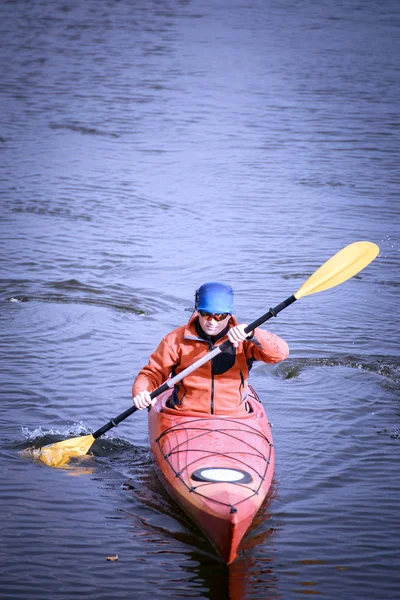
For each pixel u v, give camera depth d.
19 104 80.38
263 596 18.88
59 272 41.09
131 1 158.50
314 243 46.31
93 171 59.78
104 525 21.53
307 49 113.44
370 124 75.31
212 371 23.72
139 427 27.25
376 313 37.12
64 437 26.03
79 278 40.38
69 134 70.19
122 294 38.66
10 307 36.44
